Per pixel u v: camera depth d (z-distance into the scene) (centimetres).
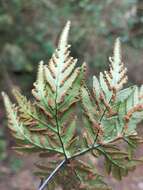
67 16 229
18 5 229
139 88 25
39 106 26
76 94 25
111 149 25
